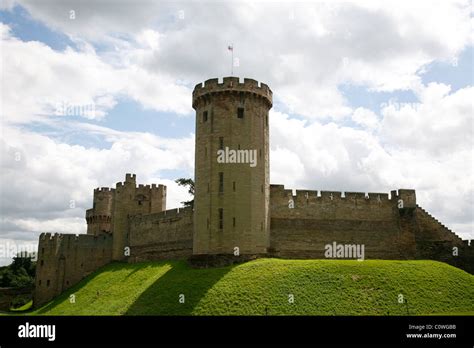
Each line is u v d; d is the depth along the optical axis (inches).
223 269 2011.6
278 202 2493.8
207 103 2278.5
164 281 2095.2
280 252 2437.3
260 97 2289.6
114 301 2343.8
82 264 3346.5
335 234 2539.4
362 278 1882.4
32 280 4633.4
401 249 2623.0
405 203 2662.4
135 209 3440.0
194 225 2249.0
